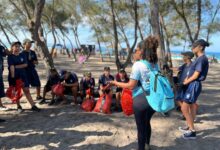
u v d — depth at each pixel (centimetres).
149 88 253
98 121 385
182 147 305
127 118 398
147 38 261
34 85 487
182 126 365
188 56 363
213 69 1365
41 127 363
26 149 299
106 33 1520
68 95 496
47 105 467
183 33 1332
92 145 309
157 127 362
